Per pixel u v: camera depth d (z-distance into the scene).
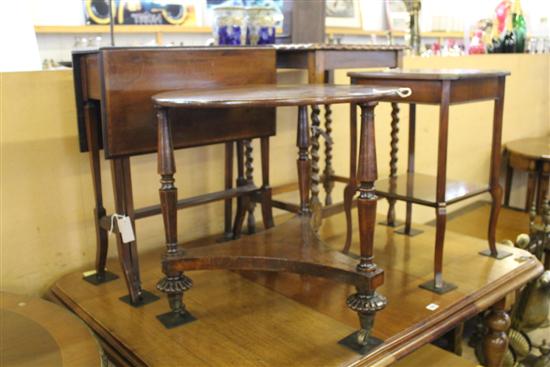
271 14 1.98
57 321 1.18
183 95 1.19
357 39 4.11
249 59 1.58
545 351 1.90
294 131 2.23
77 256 1.72
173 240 1.28
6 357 1.03
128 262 1.45
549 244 2.07
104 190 1.73
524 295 1.80
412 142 1.97
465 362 1.50
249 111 1.64
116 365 1.25
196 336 1.28
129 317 1.39
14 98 1.52
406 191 1.67
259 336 1.28
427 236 2.00
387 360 1.21
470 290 1.53
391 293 1.51
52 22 2.91
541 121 3.45
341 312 1.39
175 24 3.30
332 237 1.99
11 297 1.30
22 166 1.56
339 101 1.08
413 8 2.81
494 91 1.59
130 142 1.38
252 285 1.56
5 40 1.68
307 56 1.75
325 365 1.16
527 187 3.12
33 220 1.61
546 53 3.34
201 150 1.95
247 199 1.89
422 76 1.45
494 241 1.78
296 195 2.25
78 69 1.47
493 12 3.27
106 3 3.05
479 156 3.07
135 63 1.36
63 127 1.62
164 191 1.24
